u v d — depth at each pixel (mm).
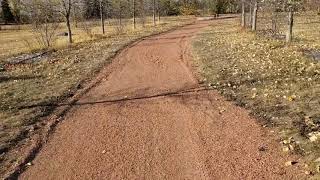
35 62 6043
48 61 6016
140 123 2957
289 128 2557
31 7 9406
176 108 3260
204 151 2385
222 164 2197
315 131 2457
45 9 9281
